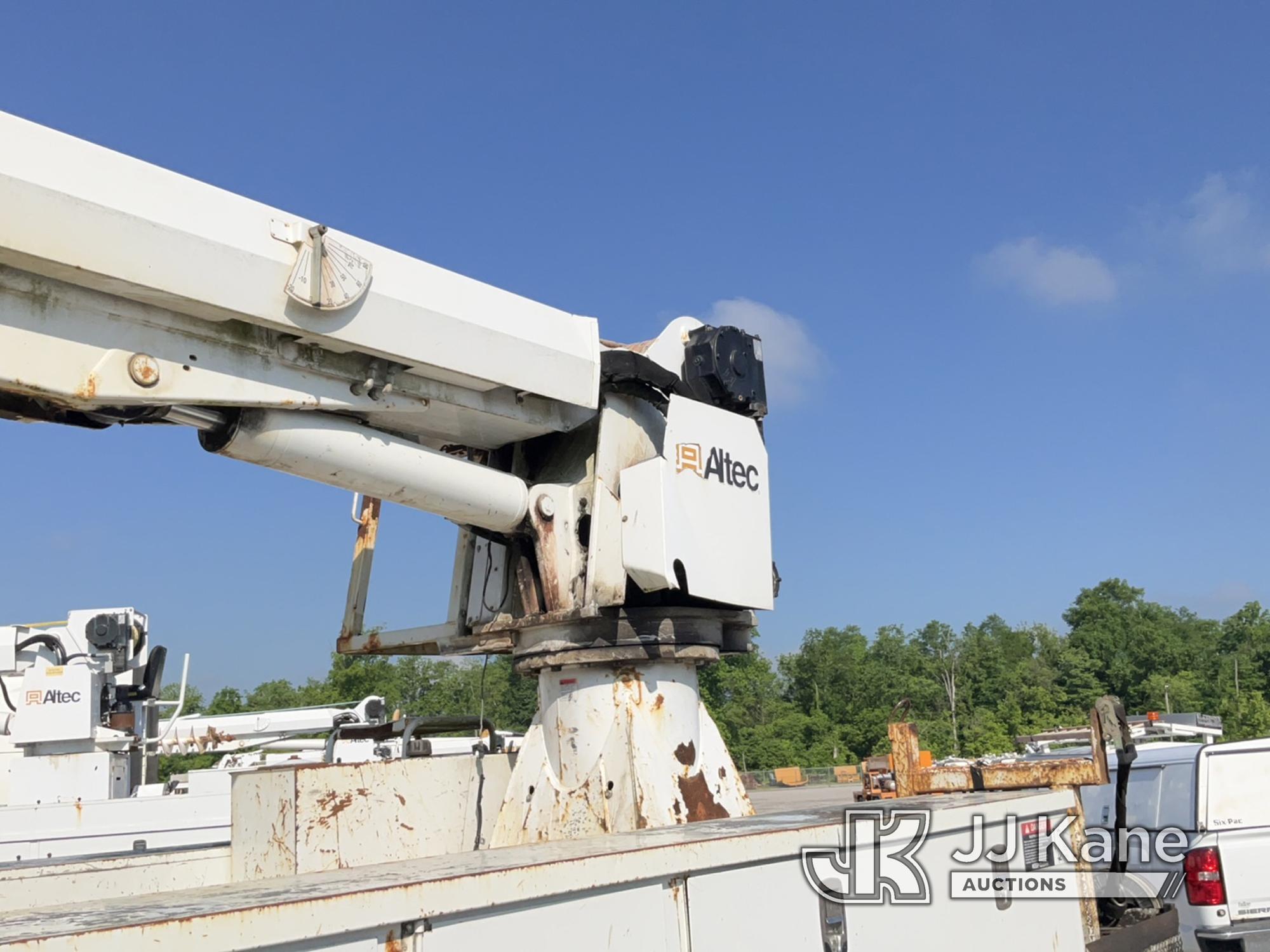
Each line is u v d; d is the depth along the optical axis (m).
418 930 2.14
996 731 67.75
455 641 4.66
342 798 4.29
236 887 2.24
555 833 4.02
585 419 4.24
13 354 2.72
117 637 10.38
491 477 4.05
